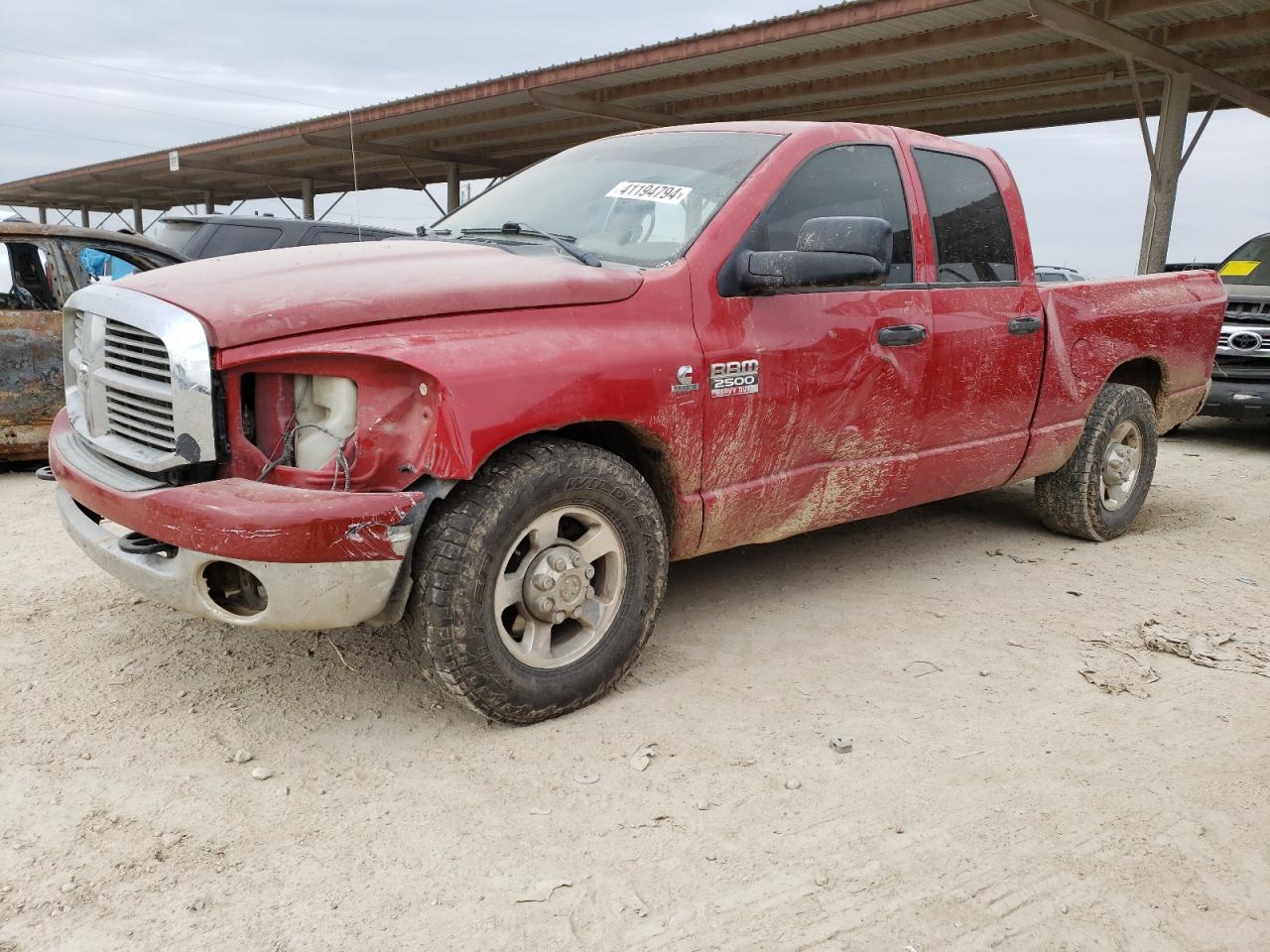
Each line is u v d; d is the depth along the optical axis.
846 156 3.89
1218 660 3.78
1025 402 4.64
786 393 3.54
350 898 2.26
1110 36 13.66
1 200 49.84
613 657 3.19
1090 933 2.24
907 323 3.96
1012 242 4.57
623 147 4.19
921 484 4.29
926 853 2.50
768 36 15.27
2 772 2.70
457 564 2.76
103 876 2.30
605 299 3.09
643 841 2.51
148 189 43.47
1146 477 5.52
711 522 3.49
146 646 3.55
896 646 3.81
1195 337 5.72
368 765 2.82
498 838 2.50
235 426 2.73
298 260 3.17
